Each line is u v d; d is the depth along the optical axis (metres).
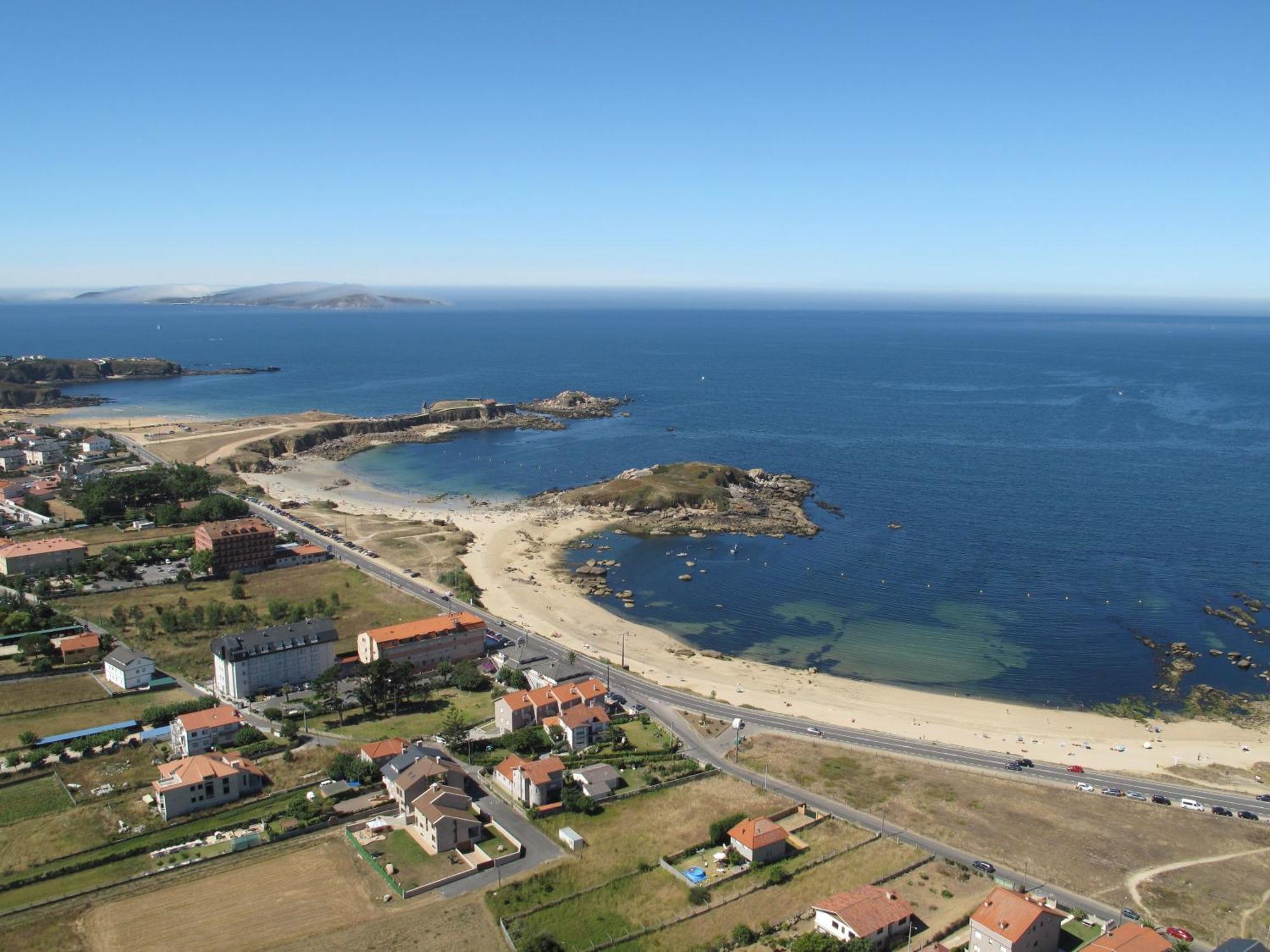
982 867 136.50
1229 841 146.75
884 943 117.62
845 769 169.50
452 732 171.62
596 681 193.75
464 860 136.62
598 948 117.62
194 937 118.94
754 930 120.88
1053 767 173.75
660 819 149.62
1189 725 195.62
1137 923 120.25
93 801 152.12
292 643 198.75
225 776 152.12
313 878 132.25
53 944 117.25
